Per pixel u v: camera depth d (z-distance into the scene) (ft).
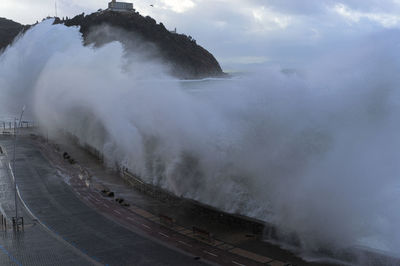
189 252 91.61
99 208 124.16
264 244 94.99
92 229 106.93
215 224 108.99
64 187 148.05
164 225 108.88
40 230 106.93
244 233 101.91
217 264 85.20
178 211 119.96
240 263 85.30
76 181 155.94
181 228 106.52
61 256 90.63
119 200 129.18
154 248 94.12
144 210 121.60
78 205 127.44
